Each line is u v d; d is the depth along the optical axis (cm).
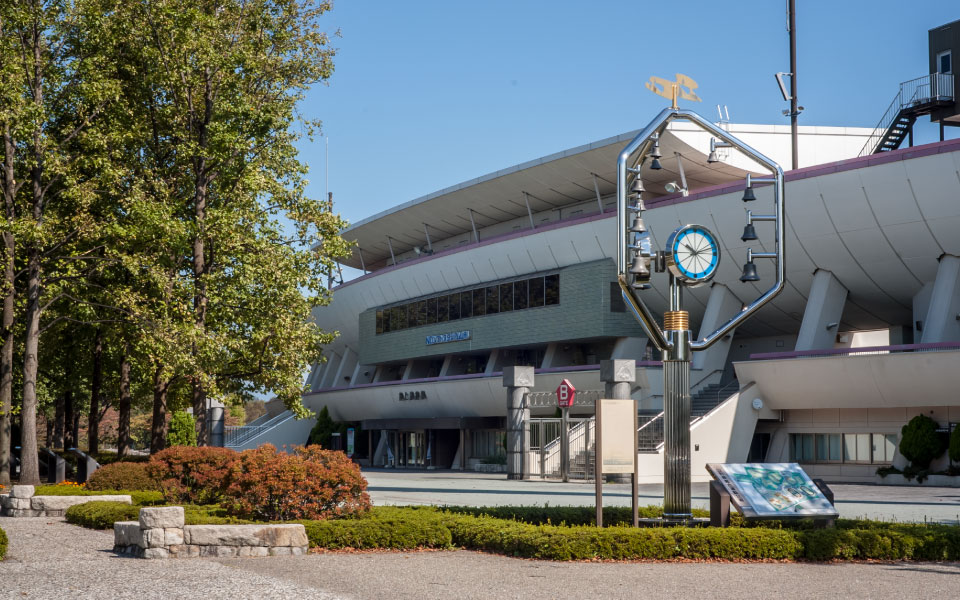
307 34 2969
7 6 2767
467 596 1025
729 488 1469
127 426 3553
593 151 4947
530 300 5284
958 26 4262
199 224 2719
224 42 2839
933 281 3938
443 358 6319
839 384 3866
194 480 2119
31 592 1048
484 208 6128
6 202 2772
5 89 2634
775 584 1115
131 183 2928
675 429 1527
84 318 3069
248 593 1040
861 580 1152
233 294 2775
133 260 2689
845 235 3944
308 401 7569
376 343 6856
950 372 3509
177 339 2616
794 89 4431
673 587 1090
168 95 2886
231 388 2995
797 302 4469
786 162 4797
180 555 1373
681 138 4466
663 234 4484
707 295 4678
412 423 5956
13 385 4216
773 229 4084
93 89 2747
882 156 3684
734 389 4338
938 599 1020
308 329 2964
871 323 4662
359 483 1614
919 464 3672
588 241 4909
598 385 4638
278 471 1577
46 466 4372
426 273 6172
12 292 2806
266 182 2781
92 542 1595
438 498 2661
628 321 4856
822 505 1465
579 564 1285
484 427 5456
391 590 1064
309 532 1441
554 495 2828
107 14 2858
